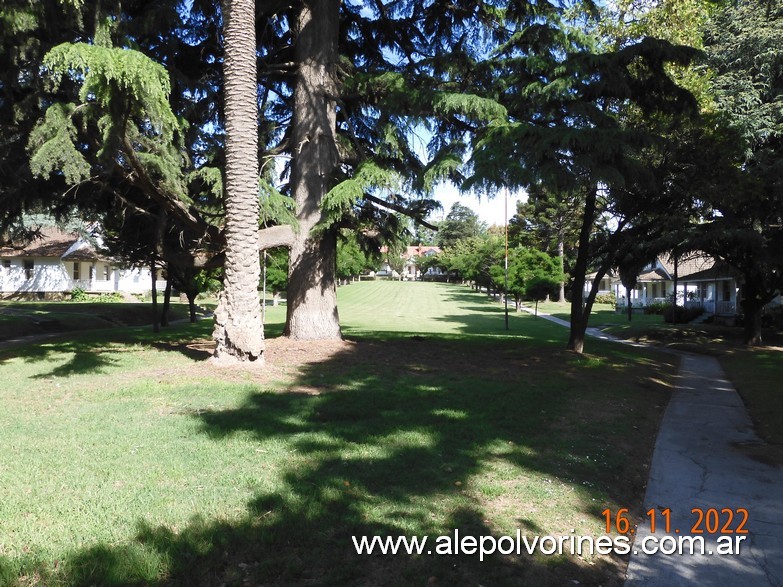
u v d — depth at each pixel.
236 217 10.42
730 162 14.51
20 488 4.55
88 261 44.19
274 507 4.31
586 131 11.27
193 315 31.25
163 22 11.74
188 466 5.15
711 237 20.48
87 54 7.69
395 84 14.20
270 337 18.05
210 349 14.24
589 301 16.00
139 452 5.52
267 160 15.02
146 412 7.17
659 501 5.20
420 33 17.17
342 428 6.69
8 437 5.98
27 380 9.36
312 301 15.22
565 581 3.63
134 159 10.16
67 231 39.62
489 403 8.53
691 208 15.66
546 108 14.23
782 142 19.75
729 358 18.66
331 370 11.08
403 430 6.73
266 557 3.62
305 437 6.24
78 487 4.60
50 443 5.78
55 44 10.74
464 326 33.47
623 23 16.23
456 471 5.36
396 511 4.38
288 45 16.50
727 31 21.16
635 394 10.40
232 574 3.42
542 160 11.59
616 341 26.14
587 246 15.80
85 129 10.13
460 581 3.48
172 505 4.28
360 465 5.36
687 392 11.67
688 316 35.88
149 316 34.72
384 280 126.88
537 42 14.54
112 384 8.89
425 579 3.47
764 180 17.09
